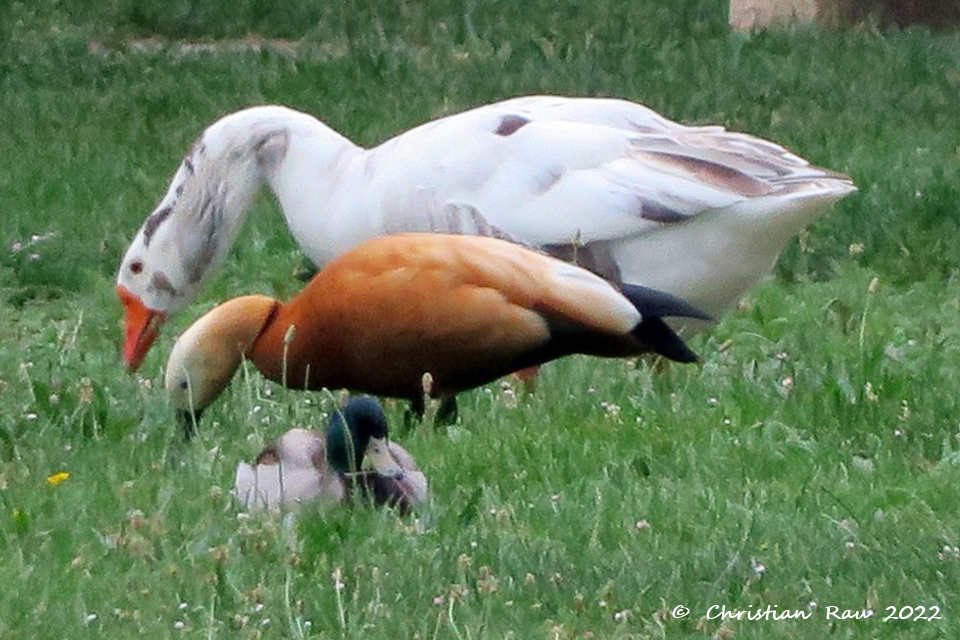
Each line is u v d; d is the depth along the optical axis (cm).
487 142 1175
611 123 1200
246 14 2819
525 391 1232
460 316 1075
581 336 1084
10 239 1702
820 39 2669
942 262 1672
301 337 1110
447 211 1169
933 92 2389
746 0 2867
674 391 1241
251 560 909
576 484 1041
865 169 1931
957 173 1908
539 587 880
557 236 1149
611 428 1148
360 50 2573
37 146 2067
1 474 1063
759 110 2256
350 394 1138
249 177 1239
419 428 1110
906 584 894
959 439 1127
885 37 2719
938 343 1368
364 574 895
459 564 891
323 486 980
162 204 1254
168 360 1215
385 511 970
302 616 851
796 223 1147
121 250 1688
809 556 927
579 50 2578
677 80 2422
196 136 2127
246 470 996
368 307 1084
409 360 1095
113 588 887
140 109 2258
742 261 1158
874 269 1655
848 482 1052
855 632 849
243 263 1616
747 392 1222
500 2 2917
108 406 1188
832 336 1384
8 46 2589
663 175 1149
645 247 1151
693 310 1106
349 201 1199
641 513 991
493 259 1080
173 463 1081
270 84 2362
